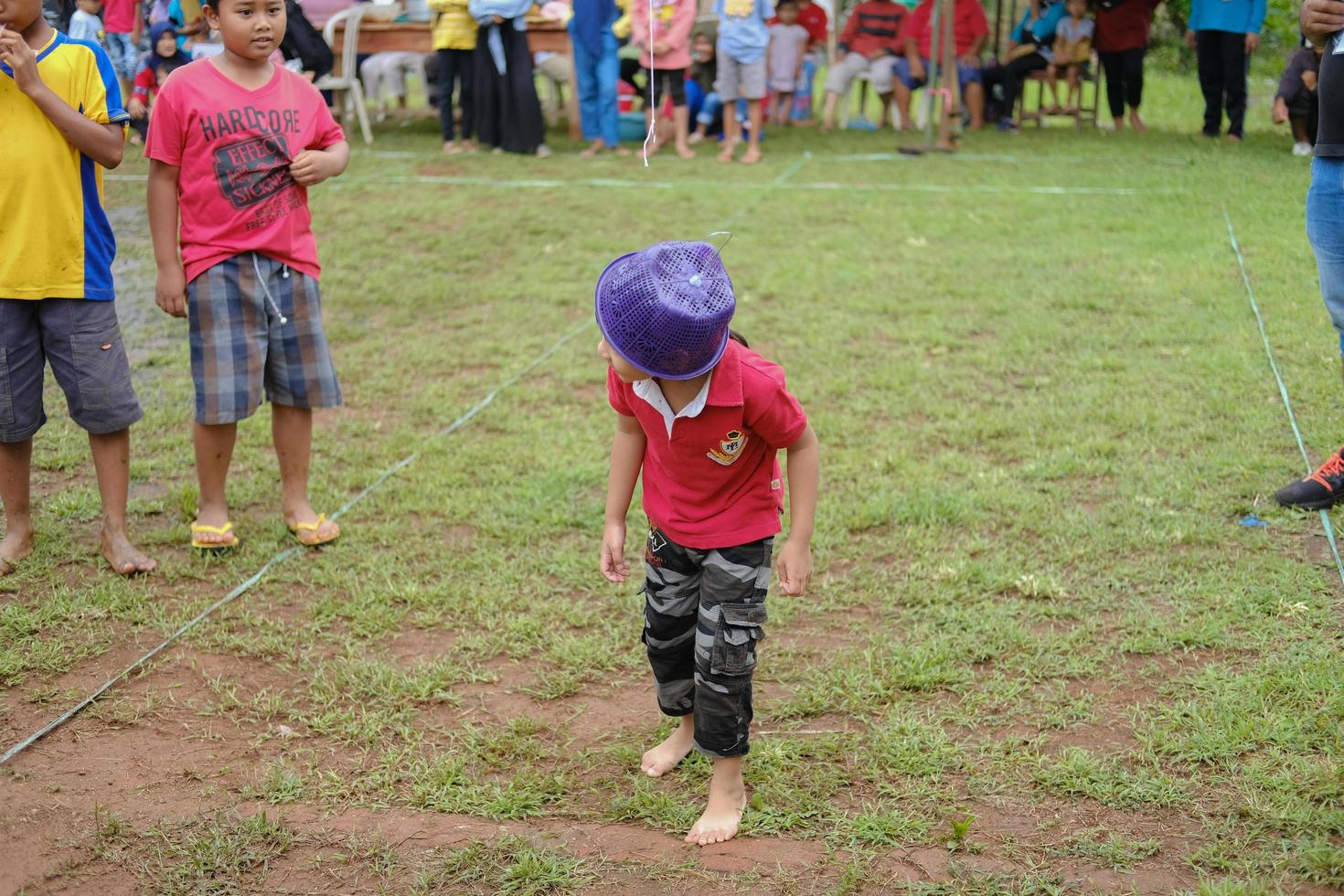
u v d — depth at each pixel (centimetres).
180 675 370
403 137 1288
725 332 256
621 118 1285
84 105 396
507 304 757
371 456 536
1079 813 300
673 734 334
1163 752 320
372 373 643
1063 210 942
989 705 347
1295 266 770
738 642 284
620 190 1025
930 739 331
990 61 1416
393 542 458
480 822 304
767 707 353
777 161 1169
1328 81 423
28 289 398
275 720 348
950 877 278
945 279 780
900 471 511
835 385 605
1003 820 298
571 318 730
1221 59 1240
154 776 320
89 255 406
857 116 1497
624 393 281
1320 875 270
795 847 292
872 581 424
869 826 296
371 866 286
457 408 594
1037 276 779
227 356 423
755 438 280
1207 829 289
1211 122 1273
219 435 439
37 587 419
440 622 403
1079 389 592
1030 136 1322
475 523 471
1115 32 1325
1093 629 385
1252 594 398
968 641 380
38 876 280
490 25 1138
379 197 999
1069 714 341
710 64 1323
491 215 948
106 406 418
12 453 424
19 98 389
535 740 336
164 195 413
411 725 346
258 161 416
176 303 423
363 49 1352
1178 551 434
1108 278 766
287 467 455
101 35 1184
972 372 624
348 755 332
